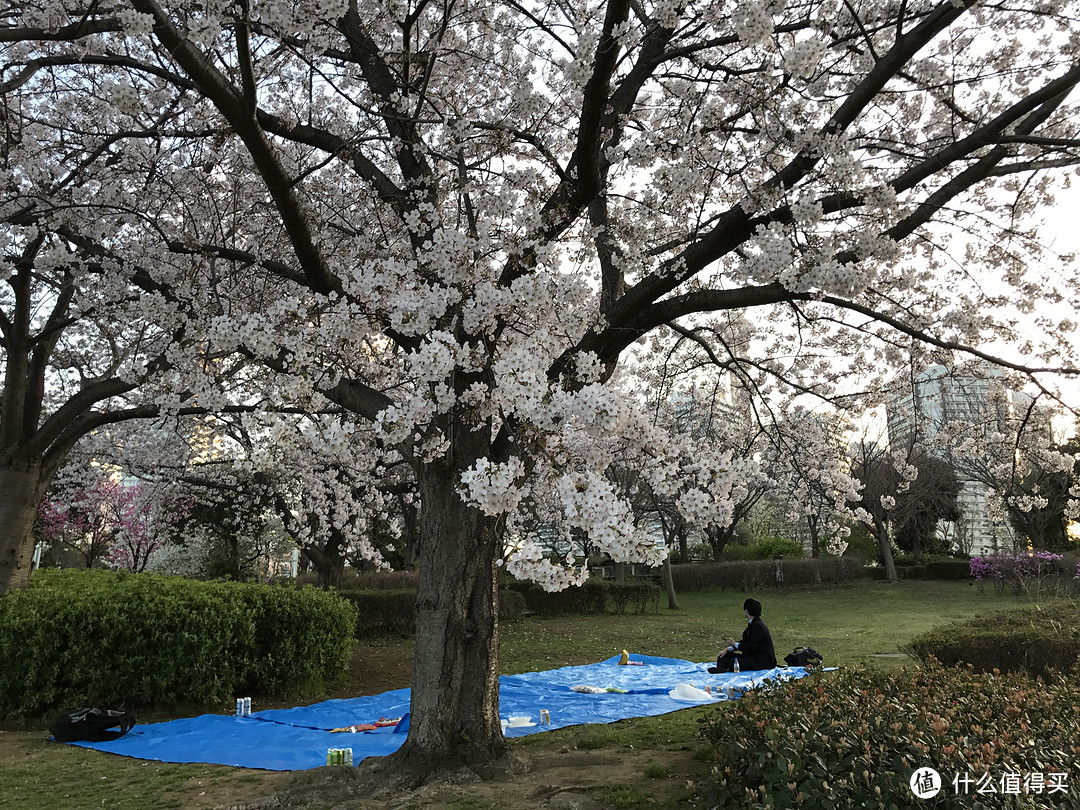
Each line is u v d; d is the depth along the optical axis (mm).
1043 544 24875
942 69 5590
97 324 8344
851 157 4180
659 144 4871
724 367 6066
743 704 4574
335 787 4570
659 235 6066
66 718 6285
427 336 3992
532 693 8133
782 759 3252
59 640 7121
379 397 5191
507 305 3996
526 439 3562
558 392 3334
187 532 16156
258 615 8156
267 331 4152
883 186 4125
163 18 3783
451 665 4848
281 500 12781
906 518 27125
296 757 5562
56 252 5781
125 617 7281
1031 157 5758
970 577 27234
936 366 7668
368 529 10602
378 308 4238
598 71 4172
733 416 9156
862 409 7852
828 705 4027
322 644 8602
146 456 12172
